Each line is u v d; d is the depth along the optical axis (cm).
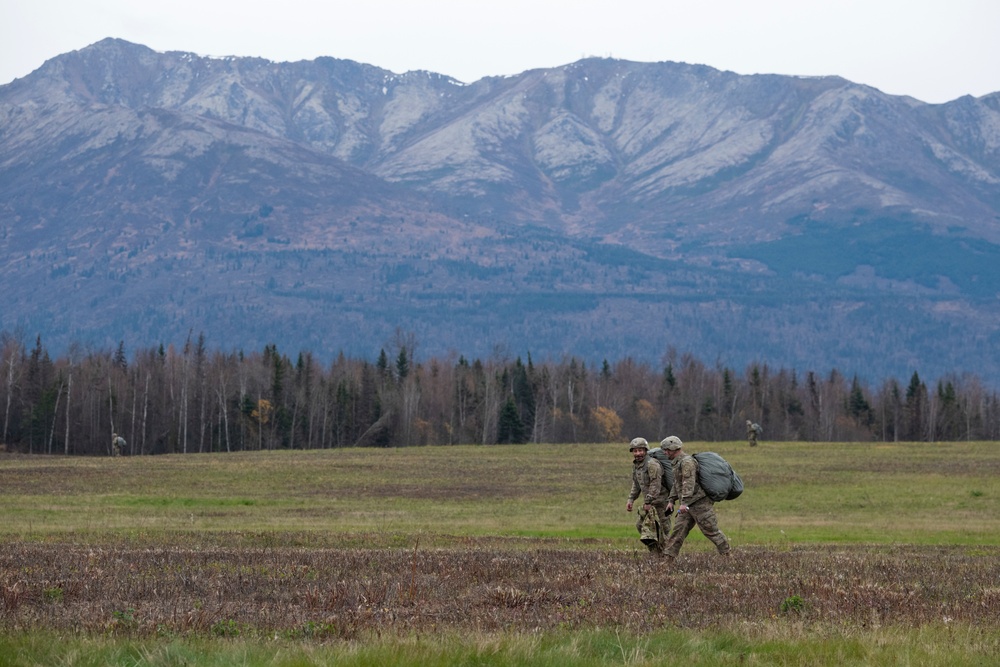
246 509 12962
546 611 4134
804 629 3722
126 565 5612
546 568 5525
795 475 19112
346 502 14262
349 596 4478
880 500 14812
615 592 4638
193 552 6550
